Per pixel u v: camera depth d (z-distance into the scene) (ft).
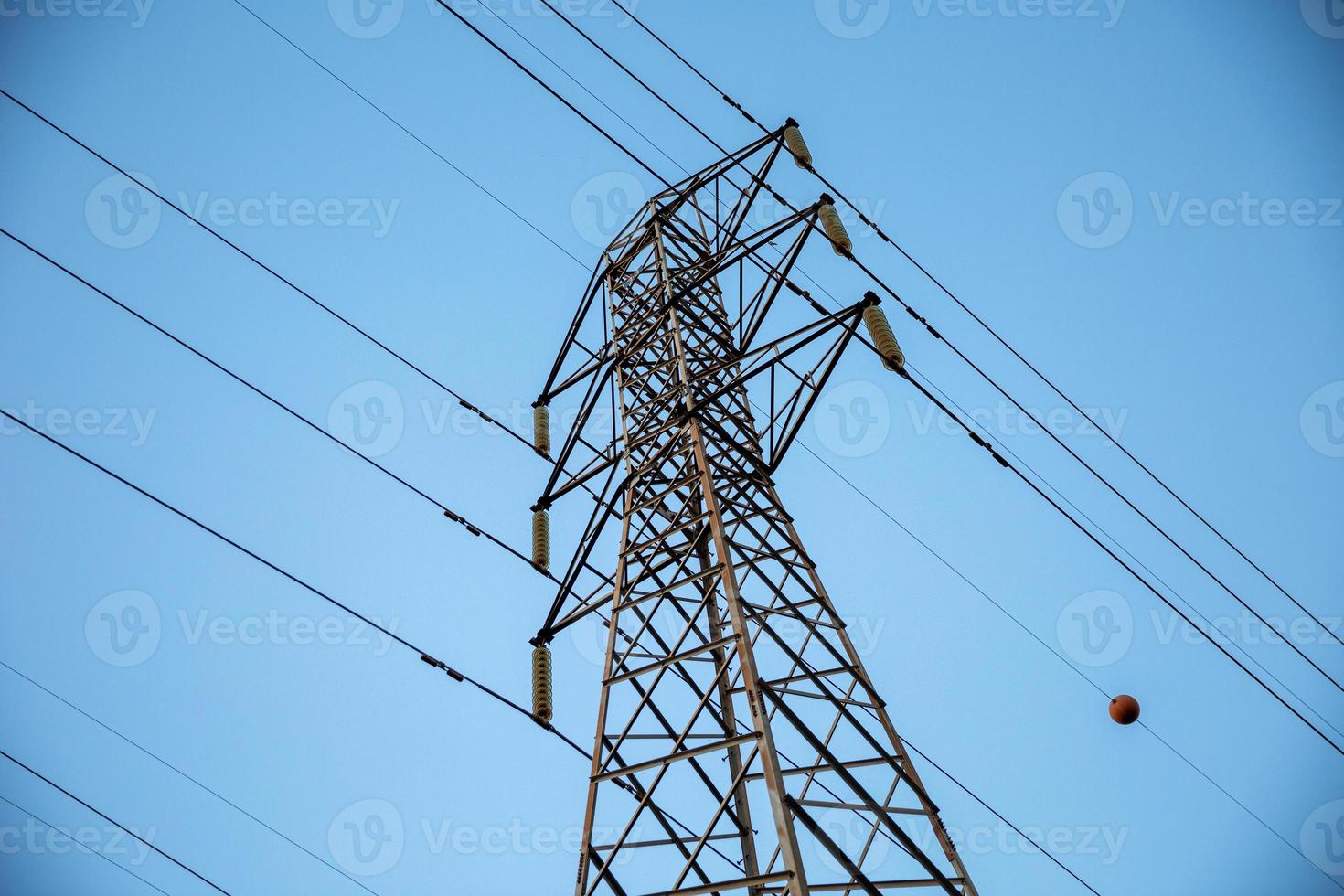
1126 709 65.72
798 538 49.49
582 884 34.73
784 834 30.45
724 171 68.28
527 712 56.13
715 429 52.85
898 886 34.78
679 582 44.52
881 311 51.67
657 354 61.67
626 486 51.16
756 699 34.35
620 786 42.04
